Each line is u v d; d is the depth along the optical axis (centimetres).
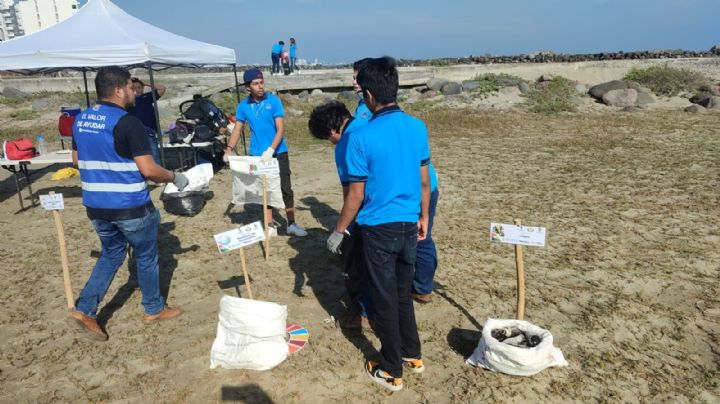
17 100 1719
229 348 325
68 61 686
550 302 407
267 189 517
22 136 1212
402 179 268
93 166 325
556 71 2411
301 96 1864
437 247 524
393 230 269
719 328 368
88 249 536
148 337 363
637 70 2141
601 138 1154
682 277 447
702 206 642
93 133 319
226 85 1820
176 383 313
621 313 389
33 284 454
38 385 313
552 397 296
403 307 300
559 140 1145
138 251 356
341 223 282
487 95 1802
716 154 952
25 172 703
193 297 424
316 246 534
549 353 310
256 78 504
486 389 302
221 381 314
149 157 326
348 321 368
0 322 389
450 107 1689
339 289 437
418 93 1917
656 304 402
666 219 597
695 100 1717
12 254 524
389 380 303
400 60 3064
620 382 309
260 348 320
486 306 402
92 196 331
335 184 799
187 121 871
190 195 606
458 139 1188
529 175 823
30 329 379
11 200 734
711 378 312
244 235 356
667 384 307
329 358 336
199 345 353
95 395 303
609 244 525
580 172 834
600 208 643
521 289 332
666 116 1485
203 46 866
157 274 375
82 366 331
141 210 341
